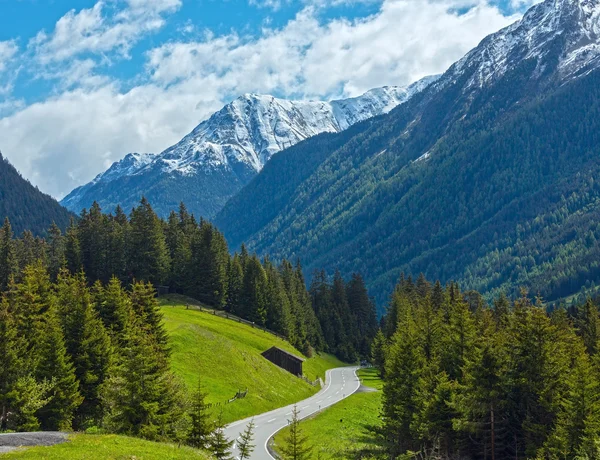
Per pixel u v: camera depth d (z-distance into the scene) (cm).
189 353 8775
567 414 4897
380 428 7431
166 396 4675
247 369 9381
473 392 5438
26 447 3200
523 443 5516
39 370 5216
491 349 5475
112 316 7362
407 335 6638
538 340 5462
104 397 5047
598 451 4372
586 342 8975
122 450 3394
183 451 3772
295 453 4488
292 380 10725
